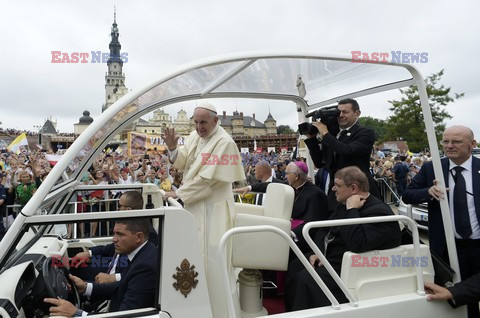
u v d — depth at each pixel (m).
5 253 1.47
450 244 2.51
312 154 3.48
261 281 2.61
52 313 1.73
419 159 13.18
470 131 2.72
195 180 2.40
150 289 1.87
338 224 2.03
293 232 3.19
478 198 2.68
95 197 4.73
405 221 2.23
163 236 1.65
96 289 2.36
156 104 2.88
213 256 2.41
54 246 2.74
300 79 2.90
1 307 1.58
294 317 1.90
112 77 104.12
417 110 18.98
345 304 2.05
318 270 2.43
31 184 5.99
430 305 2.21
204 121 2.44
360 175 2.45
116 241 2.12
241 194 4.93
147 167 7.89
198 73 2.20
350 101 3.07
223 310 2.33
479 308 2.88
